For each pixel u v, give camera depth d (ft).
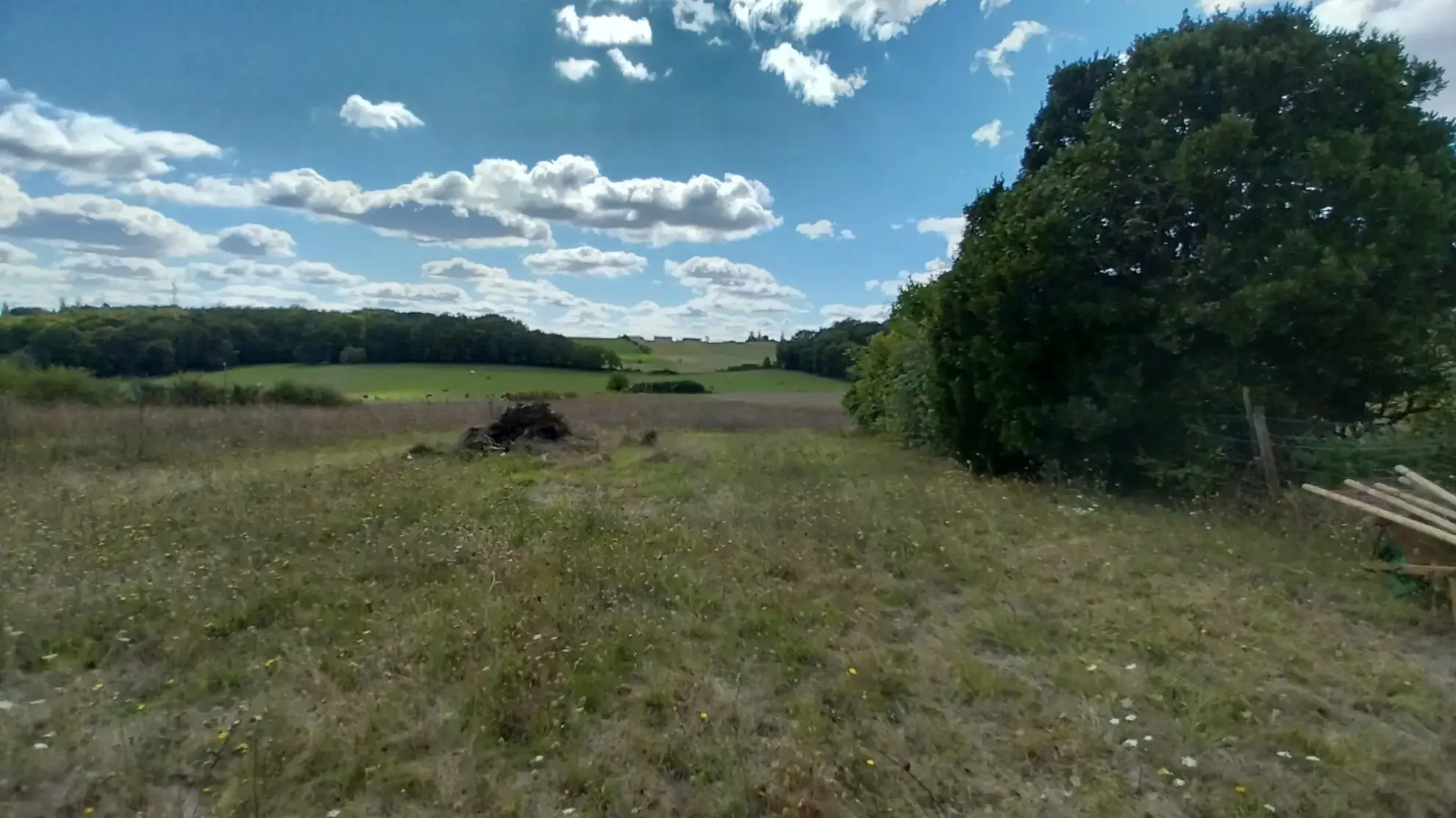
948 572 19.04
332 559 19.48
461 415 65.67
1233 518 23.08
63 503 25.38
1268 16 27.20
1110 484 28.94
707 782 10.41
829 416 77.00
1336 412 26.86
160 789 10.19
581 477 33.81
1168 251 27.63
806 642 14.64
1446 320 24.81
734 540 21.42
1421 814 9.77
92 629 14.96
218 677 13.19
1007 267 29.35
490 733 11.38
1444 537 15.05
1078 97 40.50
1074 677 13.19
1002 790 10.21
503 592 17.03
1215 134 24.79
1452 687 12.92
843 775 10.42
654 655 14.10
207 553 19.75
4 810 9.67
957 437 36.01
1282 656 13.91
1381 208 23.24
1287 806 9.86
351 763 10.50
